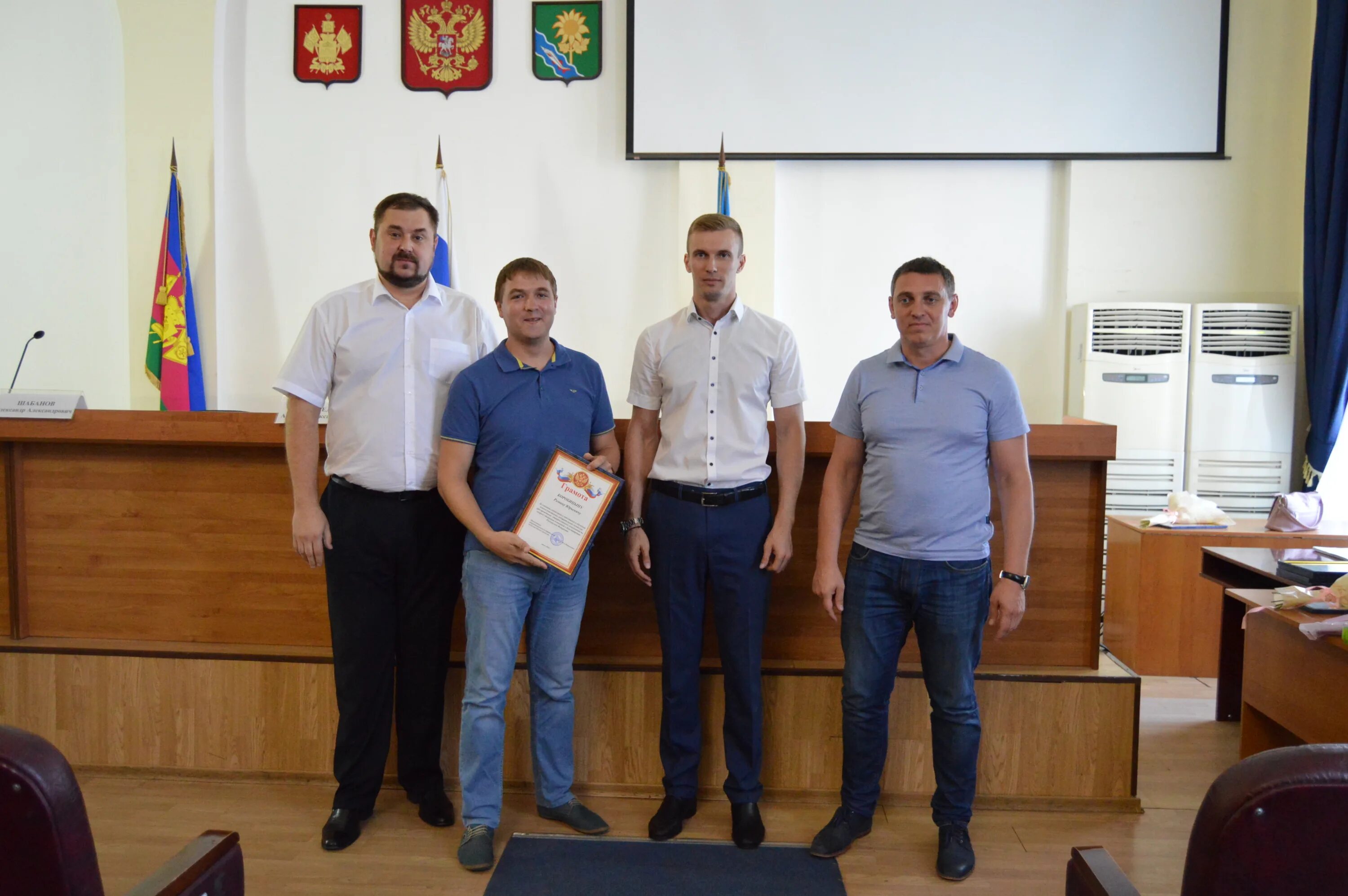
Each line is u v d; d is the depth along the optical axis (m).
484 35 4.61
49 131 4.71
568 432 2.12
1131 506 4.22
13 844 0.88
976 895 1.96
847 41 4.48
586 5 4.59
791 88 4.50
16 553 2.58
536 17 4.60
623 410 4.70
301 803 2.37
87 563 2.60
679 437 2.12
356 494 2.11
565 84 4.62
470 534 2.09
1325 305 4.04
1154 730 3.00
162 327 4.55
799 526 2.47
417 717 2.25
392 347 2.12
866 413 2.08
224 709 2.49
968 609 2.01
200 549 2.57
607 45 4.60
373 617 2.14
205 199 4.65
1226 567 3.12
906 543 2.03
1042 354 4.62
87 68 4.68
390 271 2.11
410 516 2.12
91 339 4.77
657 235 4.64
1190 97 4.39
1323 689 2.24
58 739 2.53
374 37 4.64
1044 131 4.46
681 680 2.16
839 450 2.16
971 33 4.45
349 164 4.66
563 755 2.22
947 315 2.03
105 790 2.43
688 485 2.10
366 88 4.65
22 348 4.78
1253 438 4.13
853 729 2.12
